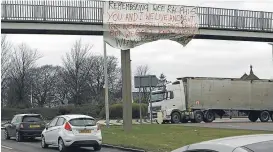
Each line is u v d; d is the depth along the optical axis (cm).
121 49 2433
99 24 2402
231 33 2619
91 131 1733
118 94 9206
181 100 3981
